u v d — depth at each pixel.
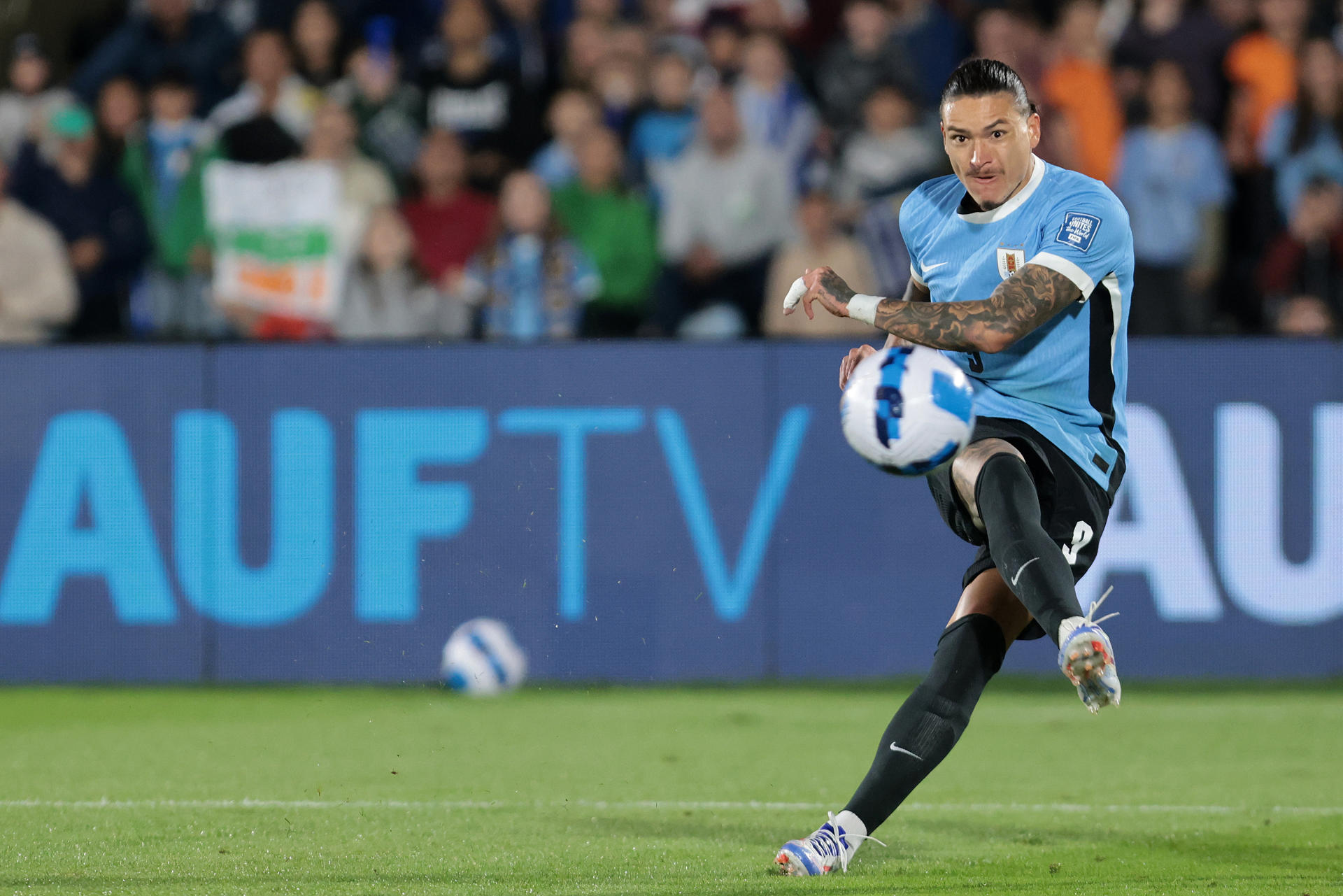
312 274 30.41
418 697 24.89
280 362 26.30
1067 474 12.04
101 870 12.26
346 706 23.81
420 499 26.12
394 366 26.22
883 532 25.91
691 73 31.97
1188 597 25.72
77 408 26.48
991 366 12.34
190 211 30.64
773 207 30.20
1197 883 11.80
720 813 15.21
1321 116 30.62
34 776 17.61
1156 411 25.72
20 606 26.48
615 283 29.55
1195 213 29.84
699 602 25.92
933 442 10.73
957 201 12.77
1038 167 12.34
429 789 16.70
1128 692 25.23
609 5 32.78
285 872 12.16
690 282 30.23
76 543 26.45
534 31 33.12
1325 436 25.67
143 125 31.64
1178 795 16.47
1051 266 11.57
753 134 31.03
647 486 26.03
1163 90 29.88
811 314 12.30
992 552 11.06
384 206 30.11
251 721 22.30
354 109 31.58
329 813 15.09
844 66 31.98
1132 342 25.75
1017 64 31.61
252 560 26.27
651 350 26.05
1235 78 31.62
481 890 11.44
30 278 30.11
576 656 25.94
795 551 25.95
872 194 30.36
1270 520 25.70
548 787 16.89
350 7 33.00
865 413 10.84
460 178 29.98
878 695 24.88
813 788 16.91
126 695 25.33
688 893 11.25
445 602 26.05
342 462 26.20
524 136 31.70
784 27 33.44
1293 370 25.69
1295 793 16.61
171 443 26.42
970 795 16.45
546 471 26.03
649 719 22.45
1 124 31.72
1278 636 25.67
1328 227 29.92
